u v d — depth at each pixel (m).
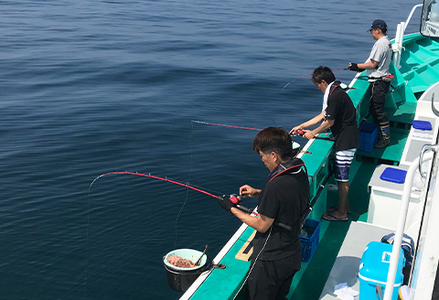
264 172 9.66
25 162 9.77
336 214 4.61
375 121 6.29
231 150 10.86
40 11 40.19
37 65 20.11
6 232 7.23
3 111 13.30
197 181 9.10
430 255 1.66
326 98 4.16
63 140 11.14
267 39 29.86
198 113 13.95
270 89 17.27
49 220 7.59
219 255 3.02
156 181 9.01
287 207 2.53
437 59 9.84
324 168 4.61
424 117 6.07
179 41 27.84
